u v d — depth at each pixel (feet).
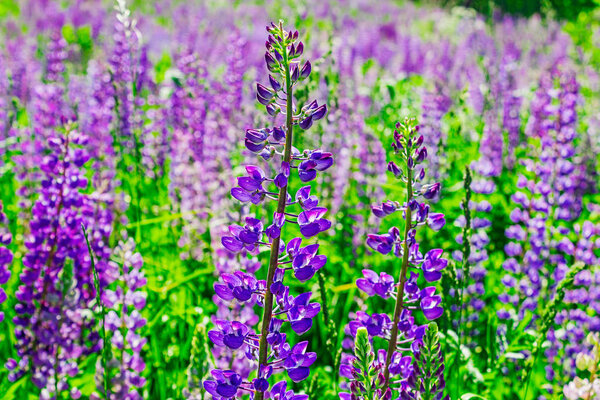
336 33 39.81
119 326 13.64
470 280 18.01
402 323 10.18
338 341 16.89
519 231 18.49
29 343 14.35
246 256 15.67
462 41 46.57
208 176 21.31
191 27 39.34
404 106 31.63
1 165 24.45
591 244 17.57
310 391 12.55
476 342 17.16
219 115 23.93
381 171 22.68
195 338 12.14
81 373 15.25
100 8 50.19
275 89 9.02
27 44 35.17
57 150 14.97
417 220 10.02
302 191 9.23
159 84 29.04
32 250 14.64
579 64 42.04
